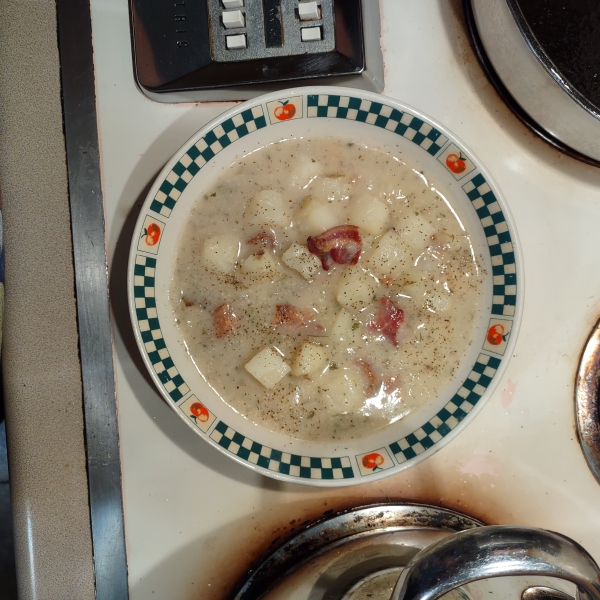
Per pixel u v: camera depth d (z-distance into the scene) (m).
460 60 0.44
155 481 0.43
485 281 0.41
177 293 0.42
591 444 0.43
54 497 0.43
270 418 0.42
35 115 0.43
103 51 0.43
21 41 0.43
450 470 0.44
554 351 0.44
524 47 0.36
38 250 0.43
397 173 0.42
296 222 0.42
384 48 0.44
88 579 0.43
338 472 0.40
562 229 0.44
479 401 0.39
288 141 0.42
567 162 0.44
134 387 0.43
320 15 0.40
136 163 0.43
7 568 0.50
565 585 0.35
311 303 0.42
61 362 0.43
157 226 0.40
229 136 0.40
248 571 0.43
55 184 0.43
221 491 0.43
